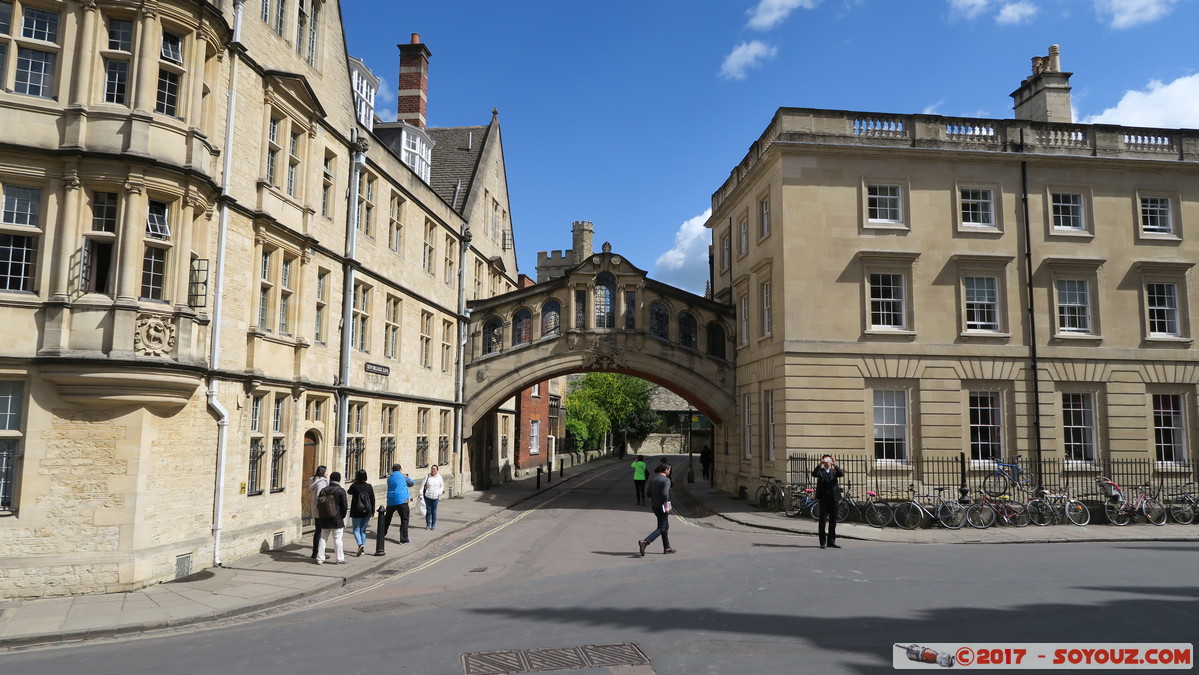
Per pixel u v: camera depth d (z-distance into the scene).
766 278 24.06
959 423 21.77
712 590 10.61
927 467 21.48
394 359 22.12
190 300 12.30
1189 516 19.14
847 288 22.09
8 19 11.40
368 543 16.06
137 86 11.70
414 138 27.30
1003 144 23.06
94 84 11.58
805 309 21.94
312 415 17.20
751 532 18.28
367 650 7.81
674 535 17.61
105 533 11.09
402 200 22.88
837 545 15.41
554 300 29.00
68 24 11.58
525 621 8.96
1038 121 23.27
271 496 15.18
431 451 25.30
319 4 17.53
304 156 16.56
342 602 10.79
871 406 21.75
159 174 11.74
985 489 20.11
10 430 10.98
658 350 28.17
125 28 11.97
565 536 17.61
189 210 12.23
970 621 8.55
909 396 21.88
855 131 22.75
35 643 8.73
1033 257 22.69
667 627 8.49
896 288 22.52
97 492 11.12
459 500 26.22
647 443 77.12
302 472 16.75
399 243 22.75
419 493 23.94
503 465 36.94
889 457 21.77
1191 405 22.66
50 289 11.17
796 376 21.69
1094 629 8.17
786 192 22.34
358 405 19.81
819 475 15.58
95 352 11.09
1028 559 13.37
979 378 22.02
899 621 8.59
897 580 11.17
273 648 8.02
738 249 28.42
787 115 22.66
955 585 10.72
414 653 7.63
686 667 6.99
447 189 31.53
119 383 11.07
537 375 28.47
